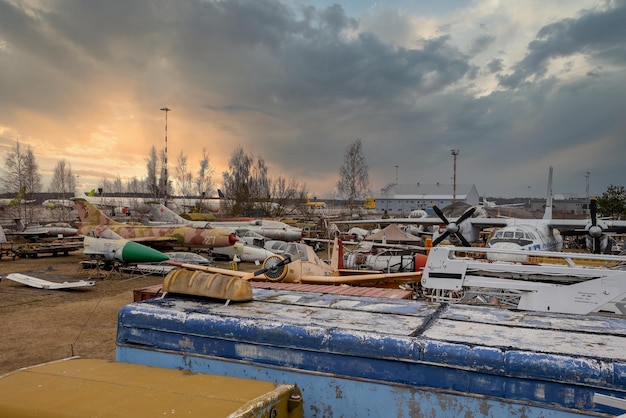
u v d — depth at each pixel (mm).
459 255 21141
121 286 21156
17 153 59156
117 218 71500
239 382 3479
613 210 51969
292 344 3828
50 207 72438
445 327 3988
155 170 86312
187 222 35375
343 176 78125
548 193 32969
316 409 3736
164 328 4332
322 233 48375
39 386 3314
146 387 3297
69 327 13555
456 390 3342
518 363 3186
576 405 3057
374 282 13852
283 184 81812
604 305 6688
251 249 31094
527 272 6832
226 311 4508
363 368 3598
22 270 25516
